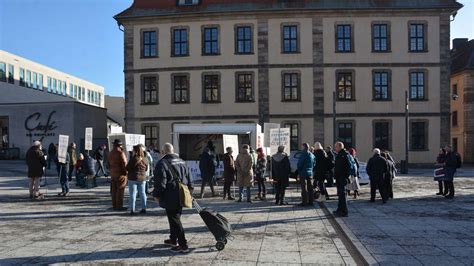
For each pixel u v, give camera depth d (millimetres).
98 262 7574
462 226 11008
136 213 12852
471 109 46969
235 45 38125
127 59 39188
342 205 12555
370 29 37812
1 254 8125
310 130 37812
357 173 16969
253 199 16672
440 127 37781
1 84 52406
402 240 9406
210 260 7711
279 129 18109
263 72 37906
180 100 38656
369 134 37750
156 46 38938
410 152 37719
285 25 37938
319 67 37781
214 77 38375
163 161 8383
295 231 10344
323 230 10469
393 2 38031
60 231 10219
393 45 37781
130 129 39094
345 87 38000
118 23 39406
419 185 22266
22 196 17188
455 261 7730
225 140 21344
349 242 9188
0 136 44312
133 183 12656
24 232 10117
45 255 8055
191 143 26234
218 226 8430
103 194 17953
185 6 39062
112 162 13539
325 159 15945
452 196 16734
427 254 8211
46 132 43281
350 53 37781
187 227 10664
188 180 8609
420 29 37969
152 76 38906
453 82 50281
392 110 37750
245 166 15734
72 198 16641
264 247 8703
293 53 37812
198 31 38438
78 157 21547
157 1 39844
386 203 15391
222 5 38625
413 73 37875
